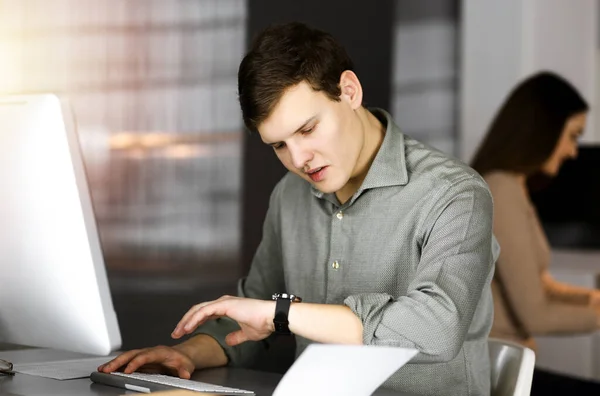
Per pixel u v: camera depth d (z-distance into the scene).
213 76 5.35
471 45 5.39
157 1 5.26
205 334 1.88
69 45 5.12
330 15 5.64
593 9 5.37
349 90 1.67
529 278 3.02
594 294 3.17
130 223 5.21
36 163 1.49
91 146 5.16
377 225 1.79
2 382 1.51
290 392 1.16
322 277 1.89
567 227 4.64
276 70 1.55
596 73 5.38
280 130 1.58
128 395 1.34
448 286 1.53
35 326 1.61
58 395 1.39
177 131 5.30
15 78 5.06
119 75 5.21
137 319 5.06
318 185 1.66
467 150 5.42
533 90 3.10
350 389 1.19
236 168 5.37
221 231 5.34
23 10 5.06
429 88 5.68
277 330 1.47
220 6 5.36
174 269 5.24
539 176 4.13
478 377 1.77
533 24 5.13
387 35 5.71
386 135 1.81
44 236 1.51
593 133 5.34
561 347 4.80
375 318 1.47
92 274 1.51
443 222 1.65
